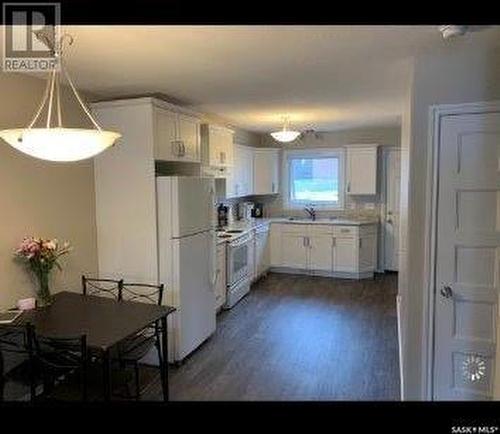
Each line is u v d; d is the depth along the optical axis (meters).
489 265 2.47
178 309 3.39
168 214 3.38
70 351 2.28
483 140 2.42
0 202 2.72
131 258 3.50
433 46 2.30
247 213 6.65
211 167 4.80
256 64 2.68
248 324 4.34
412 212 2.57
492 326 2.49
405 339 2.73
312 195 6.98
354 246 6.10
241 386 3.05
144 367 3.39
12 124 2.79
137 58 2.51
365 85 3.30
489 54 2.38
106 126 3.46
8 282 2.78
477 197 2.46
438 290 2.57
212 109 4.45
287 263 6.51
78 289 3.40
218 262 4.58
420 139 2.52
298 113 4.76
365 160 6.34
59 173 3.20
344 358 3.50
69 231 3.30
